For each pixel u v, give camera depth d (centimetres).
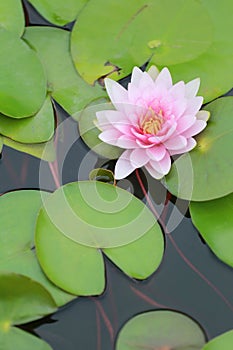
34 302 132
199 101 140
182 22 147
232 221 136
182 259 136
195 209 137
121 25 147
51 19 149
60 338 132
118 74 145
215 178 137
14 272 131
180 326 131
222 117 141
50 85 144
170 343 130
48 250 134
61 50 146
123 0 148
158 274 135
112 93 141
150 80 141
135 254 135
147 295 134
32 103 142
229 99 142
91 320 133
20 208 136
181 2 148
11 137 141
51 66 145
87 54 146
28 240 134
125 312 133
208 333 132
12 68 143
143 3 148
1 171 141
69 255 134
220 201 138
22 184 140
